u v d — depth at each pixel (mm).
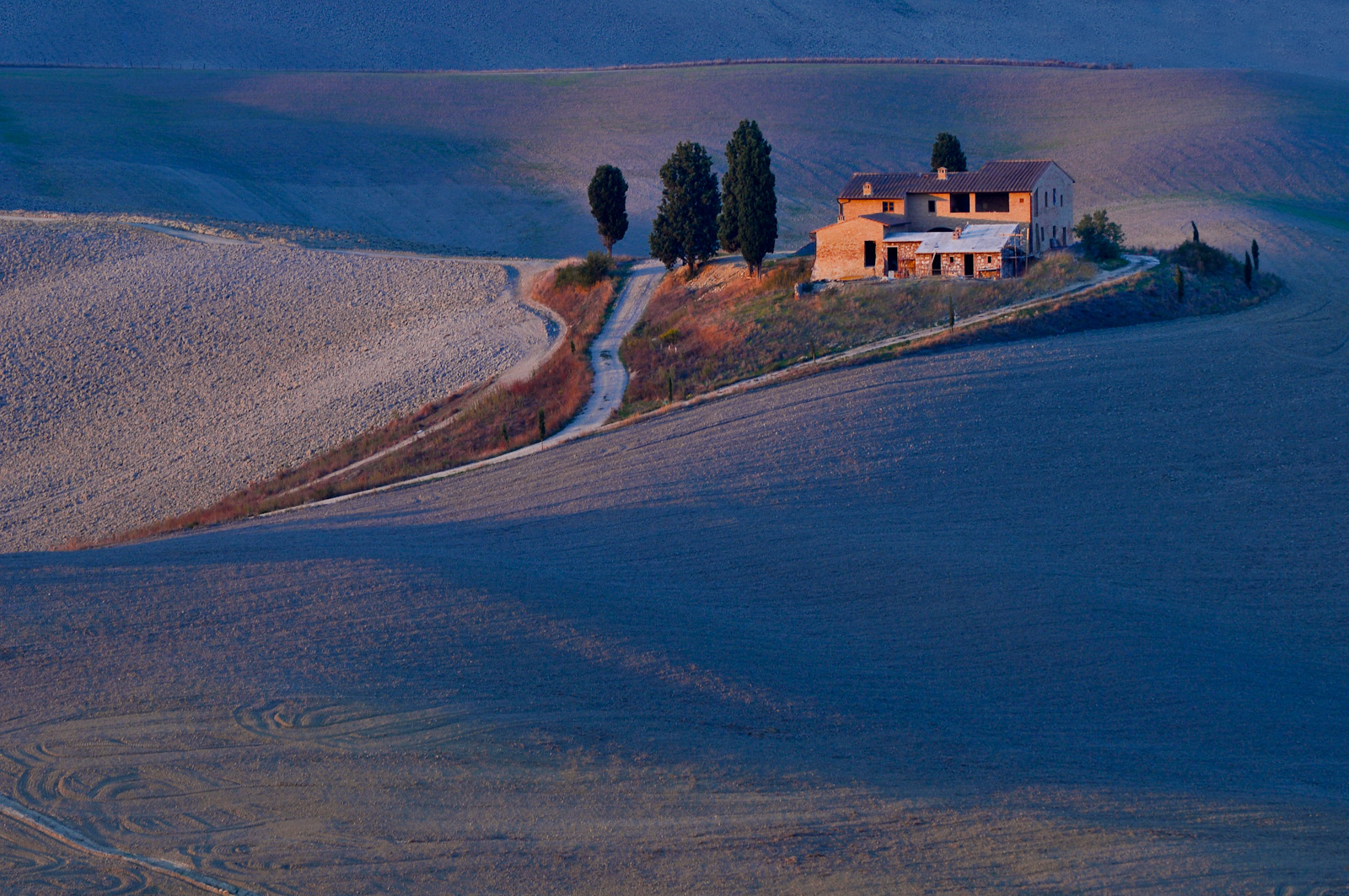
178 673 96938
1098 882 70125
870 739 89062
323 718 88812
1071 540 138750
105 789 80000
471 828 75625
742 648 105812
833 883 70000
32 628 107500
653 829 75438
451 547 141750
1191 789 83688
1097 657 107188
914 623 114188
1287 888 69750
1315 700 102250
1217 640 113625
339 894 69312
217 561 130375
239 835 74875
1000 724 94125
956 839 74750
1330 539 139125
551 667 98562
